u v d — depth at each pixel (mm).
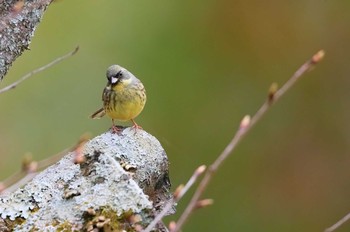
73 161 6051
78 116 14656
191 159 14367
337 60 15203
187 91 14391
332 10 15141
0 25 6605
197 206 4957
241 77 14719
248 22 14789
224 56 14633
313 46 15109
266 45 14859
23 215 6051
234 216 14531
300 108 15234
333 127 15234
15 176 5043
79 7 14742
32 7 6598
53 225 5906
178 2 14570
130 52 14414
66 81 14656
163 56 14375
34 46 14570
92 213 5863
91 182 6117
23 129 14586
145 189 6461
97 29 14633
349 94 15289
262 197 14820
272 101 4820
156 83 14289
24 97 14625
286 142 15148
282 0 14992
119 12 14648
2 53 6727
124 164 6395
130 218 5801
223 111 14562
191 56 14477
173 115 14344
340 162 15180
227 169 14719
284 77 14961
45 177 6250
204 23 14602
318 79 15266
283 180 14992
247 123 4750
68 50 14570
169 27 14484
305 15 15094
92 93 14602
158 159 6590
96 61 14570
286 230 14773
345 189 15055
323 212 14992
